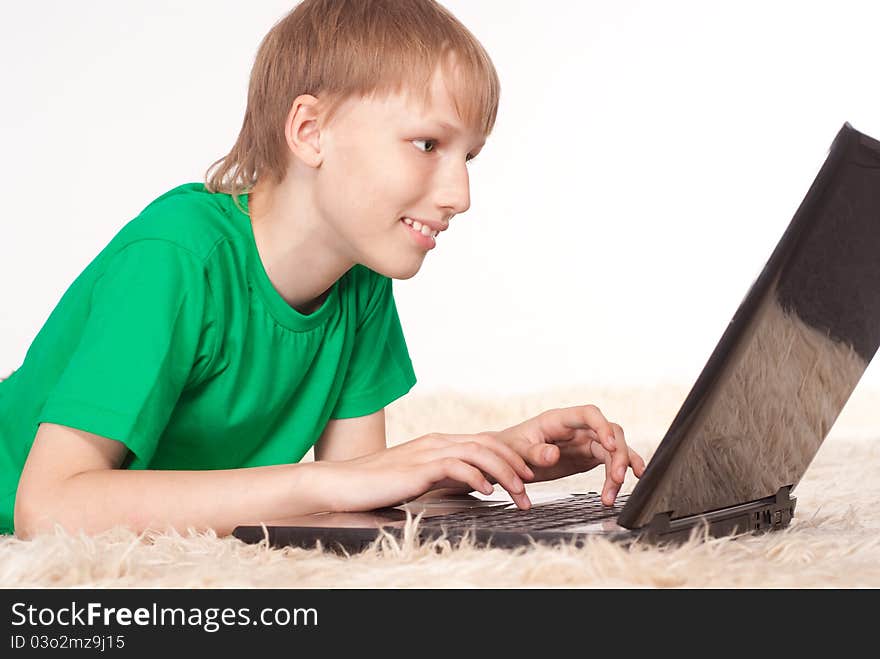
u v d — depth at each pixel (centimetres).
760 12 426
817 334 75
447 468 88
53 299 400
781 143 424
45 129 400
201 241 104
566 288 421
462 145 101
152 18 408
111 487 87
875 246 74
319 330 118
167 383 97
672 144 425
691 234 421
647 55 429
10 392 112
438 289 415
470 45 101
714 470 72
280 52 107
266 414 116
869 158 66
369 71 99
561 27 430
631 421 294
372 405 134
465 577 62
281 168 108
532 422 110
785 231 65
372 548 71
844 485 139
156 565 68
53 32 401
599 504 98
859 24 424
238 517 86
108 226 405
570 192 424
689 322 418
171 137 411
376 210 101
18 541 85
